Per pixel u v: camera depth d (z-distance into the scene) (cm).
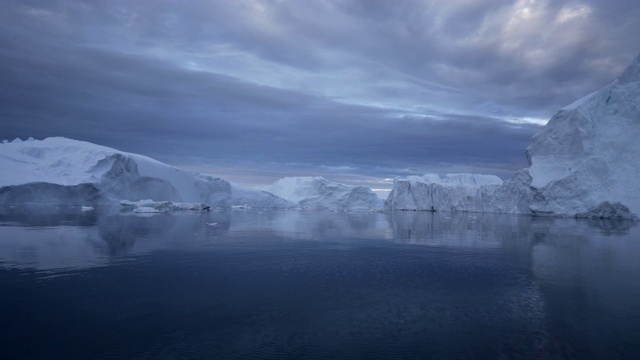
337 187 11656
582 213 5553
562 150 6138
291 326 1103
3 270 1720
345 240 2980
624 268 1906
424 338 1027
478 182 10469
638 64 5728
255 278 1653
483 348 969
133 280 1585
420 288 1512
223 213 6906
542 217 6000
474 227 4262
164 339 1005
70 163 7319
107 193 7056
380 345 982
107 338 1009
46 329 1065
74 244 2439
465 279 1664
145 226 3694
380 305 1295
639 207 5112
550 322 1151
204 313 1202
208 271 1772
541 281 1636
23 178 6569
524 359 913
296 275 1719
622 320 1168
